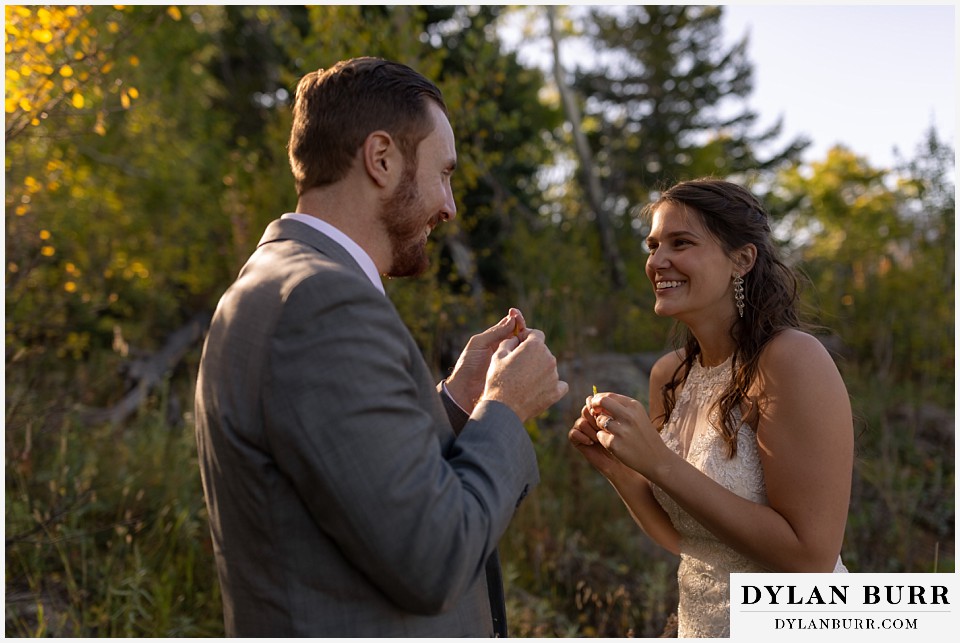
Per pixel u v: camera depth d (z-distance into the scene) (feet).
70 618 10.01
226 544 4.44
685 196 6.30
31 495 11.59
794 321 6.43
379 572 3.94
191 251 29.25
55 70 11.26
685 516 6.48
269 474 4.15
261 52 41.06
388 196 4.74
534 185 32.73
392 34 20.06
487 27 34.42
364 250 4.79
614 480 6.79
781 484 5.67
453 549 3.99
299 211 4.86
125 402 19.27
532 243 23.80
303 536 4.16
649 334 27.63
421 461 4.04
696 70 54.03
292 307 4.09
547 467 15.61
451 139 5.03
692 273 6.23
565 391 5.08
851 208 60.90
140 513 12.14
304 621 4.14
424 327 17.83
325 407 3.93
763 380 5.93
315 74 4.92
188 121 38.63
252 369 4.16
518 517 13.78
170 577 10.85
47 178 15.05
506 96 33.94
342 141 4.69
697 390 6.76
